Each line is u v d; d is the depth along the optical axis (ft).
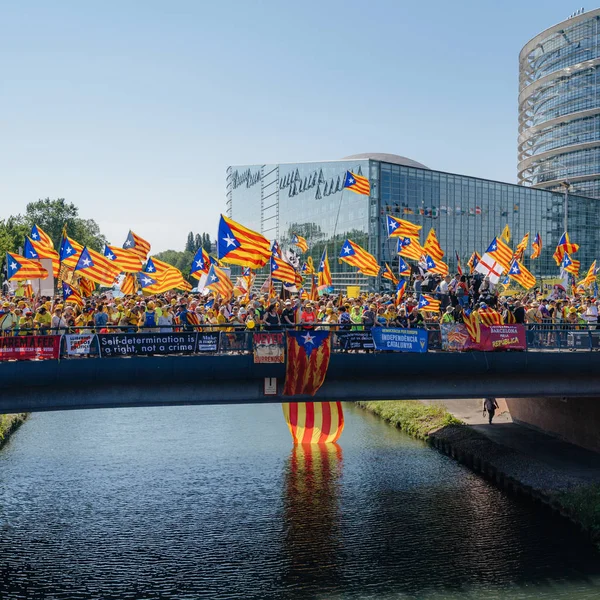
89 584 77.20
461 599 73.26
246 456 130.11
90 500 104.53
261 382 91.20
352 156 459.73
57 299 121.80
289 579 78.23
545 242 377.71
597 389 101.65
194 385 88.99
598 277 246.27
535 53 564.71
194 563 82.64
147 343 85.66
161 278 127.95
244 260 96.58
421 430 147.02
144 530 92.53
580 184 522.06
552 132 538.06
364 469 121.60
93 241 599.98
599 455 118.32
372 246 307.58
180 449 135.44
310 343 89.61
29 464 124.36
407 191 316.81
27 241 118.83
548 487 104.58
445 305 116.57
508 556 84.17
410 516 97.76
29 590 75.92
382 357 92.43
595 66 501.97
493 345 96.43
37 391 84.07
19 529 92.73
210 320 104.53
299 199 381.60
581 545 87.25
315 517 97.50
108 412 176.65
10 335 88.79
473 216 339.77
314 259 358.43
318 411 140.87
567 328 112.37
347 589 76.07
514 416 148.87
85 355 84.02
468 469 122.42
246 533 91.71
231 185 542.16
